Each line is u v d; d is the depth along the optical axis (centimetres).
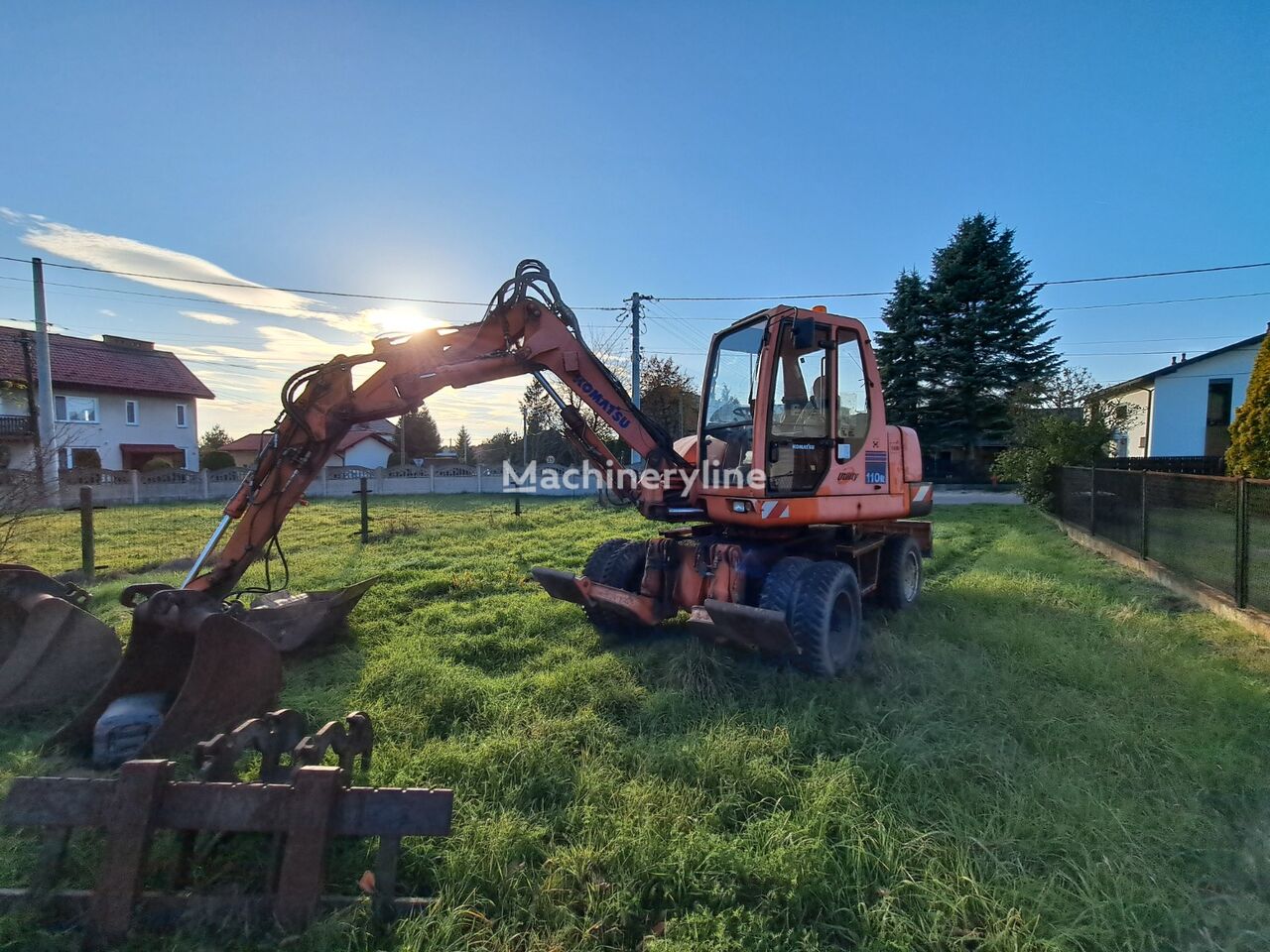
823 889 226
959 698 379
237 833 246
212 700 318
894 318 2634
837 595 438
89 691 382
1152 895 223
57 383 2483
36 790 212
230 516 411
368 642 511
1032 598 642
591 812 270
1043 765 303
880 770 298
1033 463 1443
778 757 314
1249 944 206
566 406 493
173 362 3067
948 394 2492
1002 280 2480
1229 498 596
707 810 273
